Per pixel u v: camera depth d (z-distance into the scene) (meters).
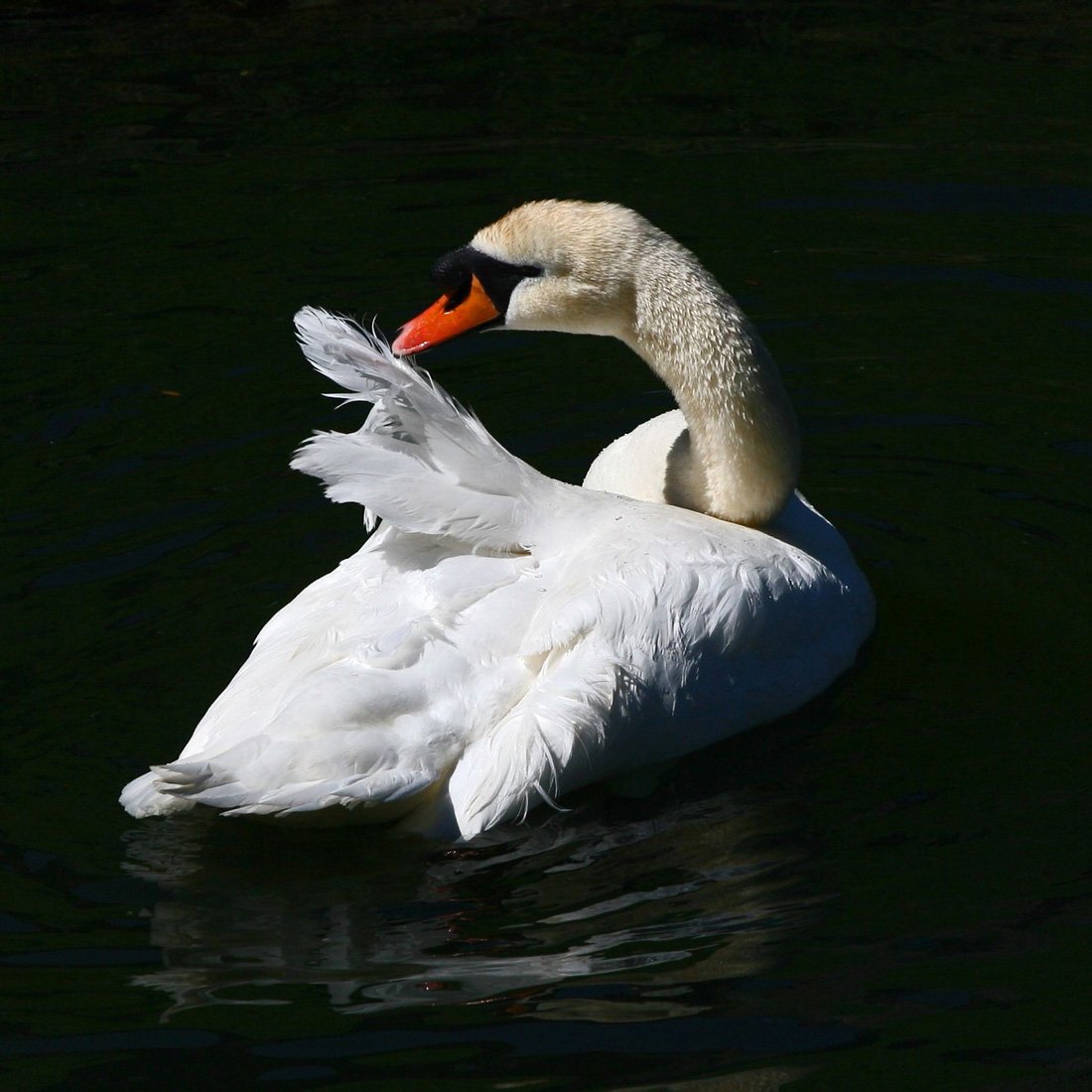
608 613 9.59
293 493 13.45
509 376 15.76
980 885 8.96
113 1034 7.95
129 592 12.07
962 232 17.56
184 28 22.64
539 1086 7.60
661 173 18.77
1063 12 22.78
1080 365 15.40
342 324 10.31
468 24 22.78
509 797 9.08
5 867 9.19
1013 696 10.82
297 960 8.49
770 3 23.34
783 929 8.68
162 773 8.60
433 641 9.45
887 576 12.42
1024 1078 7.59
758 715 10.34
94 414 14.68
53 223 18.00
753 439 11.27
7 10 23.08
